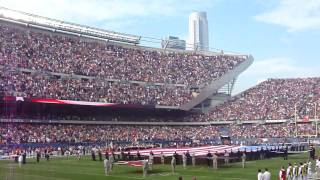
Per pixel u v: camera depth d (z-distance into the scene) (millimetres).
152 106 111062
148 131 109812
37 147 83688
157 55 132875
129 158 62938
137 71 120250
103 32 124125
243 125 118438
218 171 49438
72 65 107062
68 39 116812
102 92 105125
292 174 43000
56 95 93812
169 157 59344
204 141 108312
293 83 131125
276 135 108750
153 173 48281
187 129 117688
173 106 115625
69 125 97375
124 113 112062
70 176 46062
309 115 112125
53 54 106812
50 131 91062
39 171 51281
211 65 134875
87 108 103875
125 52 126312
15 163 63781
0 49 94188
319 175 45156
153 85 119312
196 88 125188
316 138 101000
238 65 135000
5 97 83812
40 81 95875
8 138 81188
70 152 85625
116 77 113438
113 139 98438
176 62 132375
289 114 115125
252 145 89125
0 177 44750
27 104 90312
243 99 129000
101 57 117750
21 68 94812
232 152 61500
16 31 104938
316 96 120188
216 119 121375
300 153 78188
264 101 124812
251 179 41688
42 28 112500
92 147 90438
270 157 69125
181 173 47750
